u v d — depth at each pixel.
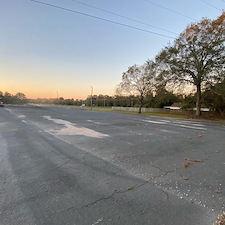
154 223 2.20
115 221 2.22
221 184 3.35
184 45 22.17
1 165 4.04
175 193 2.97
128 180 3.45
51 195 2.82
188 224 2.19
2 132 7.84
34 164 4.16
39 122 11.70
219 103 24.81
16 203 2.57
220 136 8.90
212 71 20.98
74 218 2.27
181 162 4.62
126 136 7.95
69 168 3.98
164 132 9.55
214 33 20.44
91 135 7.86
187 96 29.25
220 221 2.24
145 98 35.22
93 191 2.98
